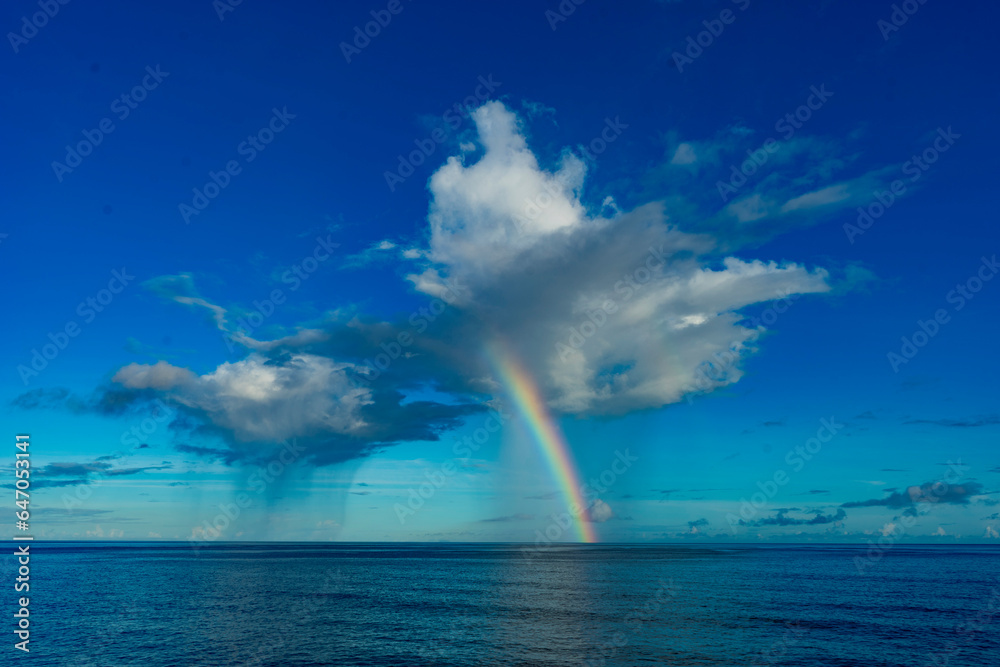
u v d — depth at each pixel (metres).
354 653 42.19
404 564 138.25
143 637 47.22
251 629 50.56
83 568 116.06
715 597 72.06
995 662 40.69
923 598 71.31
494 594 75.38
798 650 43.47
